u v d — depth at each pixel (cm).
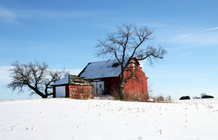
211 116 1462
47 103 2072
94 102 2200
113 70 4247
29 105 1922
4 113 1470
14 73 4319
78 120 1235
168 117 1402
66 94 3241
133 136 891
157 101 3195
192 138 887
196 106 2156
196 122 1237
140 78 4672
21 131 956
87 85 3472
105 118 1318
